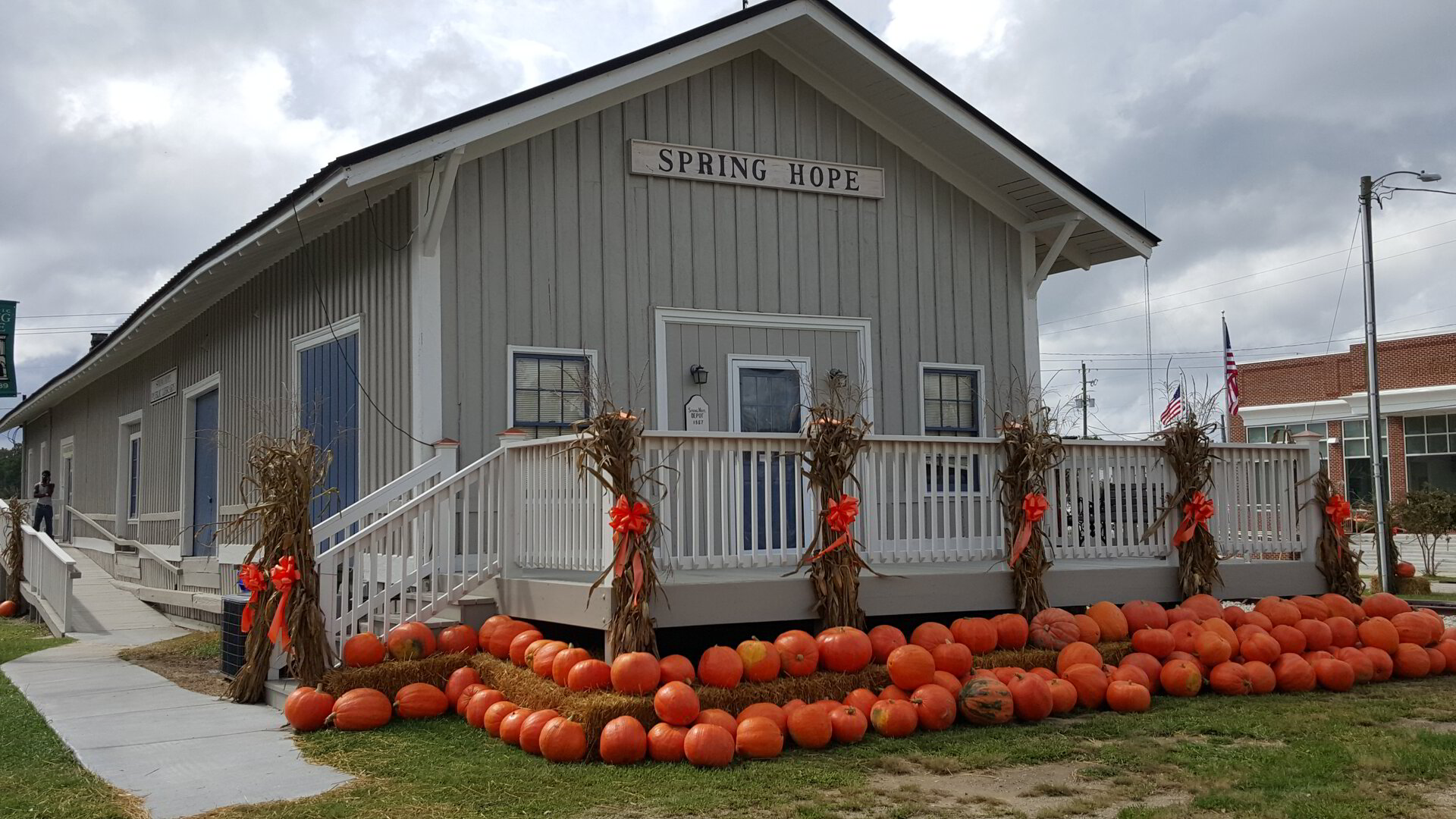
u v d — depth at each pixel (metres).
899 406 12.53
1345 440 33.31
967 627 8.81
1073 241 13.80
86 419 25.44
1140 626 9.47
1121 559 10.38
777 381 11.95
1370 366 20.44
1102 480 10.14
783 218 12.16
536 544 9.05
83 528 24.94
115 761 6.98
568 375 10.91
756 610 8.43
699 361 11.59
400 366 10.55
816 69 12.36
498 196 10.74
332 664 8.68
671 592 8.14
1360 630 9.95
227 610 10.13
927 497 11.48
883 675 8.09
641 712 7.11
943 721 7.64
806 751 7.17
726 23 11.12
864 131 12.69
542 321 10.84
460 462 10.30
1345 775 6.38
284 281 13.63
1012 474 9.54
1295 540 10.96
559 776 6.57
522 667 8.27
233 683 9.07
